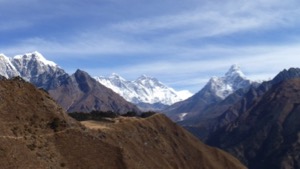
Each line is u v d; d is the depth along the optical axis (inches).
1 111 4160.9
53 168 3959.2
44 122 4461.1
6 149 3730.3
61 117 4660.4
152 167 5644.7
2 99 4286.4
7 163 3607.3
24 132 4128.9
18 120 4215.1
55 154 4173.2
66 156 4269.2
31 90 4697.3
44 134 4315.9
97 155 4537.4
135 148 5777.6
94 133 5000.0
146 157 5876.0
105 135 5226.4
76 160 4306.1
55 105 4795.8
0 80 4537.4
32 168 3752.5
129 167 4660.4
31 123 4318.4
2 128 3956.7
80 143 4517.7
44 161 3944.4
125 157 4761.3
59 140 4372.5
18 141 3944.4
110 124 6141.7
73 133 4562.0
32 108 4488.2
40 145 4114.2
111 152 4699.8
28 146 3981.3
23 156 3801.7
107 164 4525.1
